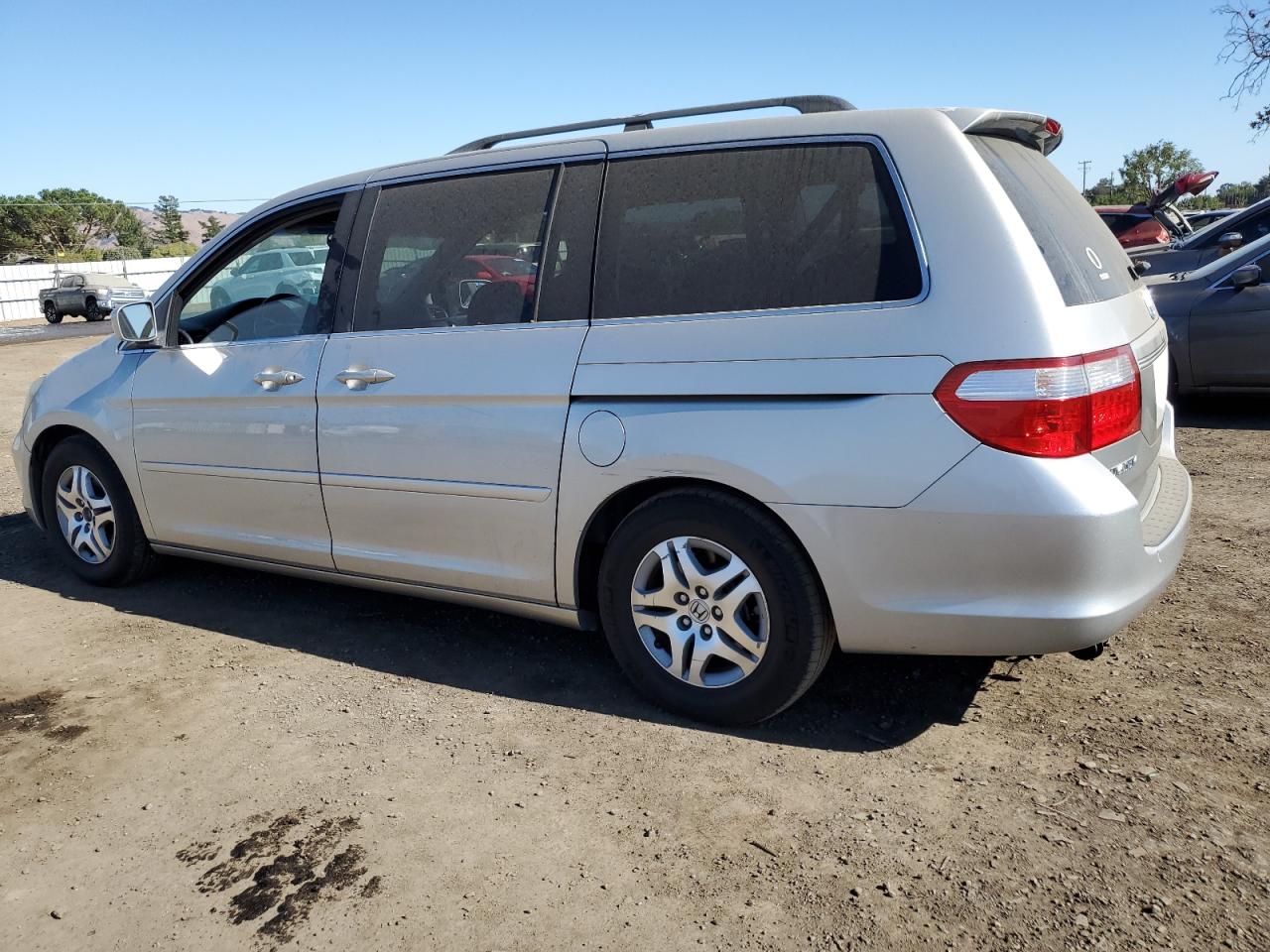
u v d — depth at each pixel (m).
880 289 2.91
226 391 4.16
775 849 2.61
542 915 2.40
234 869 2.62
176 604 4.59
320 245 4.33
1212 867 2.46
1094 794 2.79
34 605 4.64
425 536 3.73
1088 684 3.46
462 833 2.73
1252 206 9.59
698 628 3.23
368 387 3.75
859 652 3.07
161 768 3.14
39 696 3.68
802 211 3.08
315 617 4.38
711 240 3.20
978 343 2.75
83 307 35.88
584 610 3.55
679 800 2.86
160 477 4.46
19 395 12.82
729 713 3.22
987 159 3.01
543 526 3.42
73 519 4.84
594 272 3.37
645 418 3.17
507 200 3.63
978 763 2.99
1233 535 4.99
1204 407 8.48
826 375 2.90
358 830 2.77
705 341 3.10
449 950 2.29
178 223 121.94
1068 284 2.94
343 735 3.31
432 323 3.70
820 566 2.96
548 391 3.35
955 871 2.49
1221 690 3.37
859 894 2.42
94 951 2.35
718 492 3.11
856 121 3.08
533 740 3.24
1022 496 2.71
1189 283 7.78
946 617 2.85
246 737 3.32
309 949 2.32
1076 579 2.73
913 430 2.80
